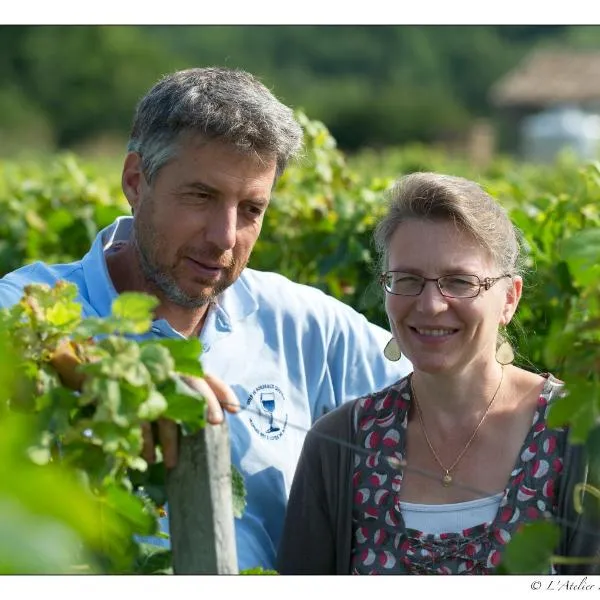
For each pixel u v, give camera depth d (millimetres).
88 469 2584
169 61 57406
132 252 4367
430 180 3621
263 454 4152
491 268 3580
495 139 57219
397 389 3766
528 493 3479
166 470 2865
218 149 3984
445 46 76438
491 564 3459
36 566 1490
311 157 6473
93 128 52562
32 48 52844
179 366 2711
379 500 3621
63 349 2680
